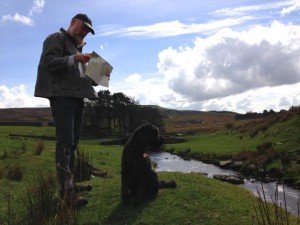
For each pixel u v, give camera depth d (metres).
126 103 34.66
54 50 2.53
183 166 10.83
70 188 2.55
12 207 2.82
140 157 2.72
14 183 4.19
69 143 2.61
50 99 2.63
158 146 2.81
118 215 2.61
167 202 2.79
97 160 8.37
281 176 7.78
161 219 2.52
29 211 2.47
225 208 2.74
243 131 15.49
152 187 2.85
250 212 2.74
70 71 2.58
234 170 9.56
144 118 34.78
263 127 12.96
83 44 2.80
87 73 2.38
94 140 26.05
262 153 9.92
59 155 2.58
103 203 2.81
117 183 3.32
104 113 34.72
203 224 2.45
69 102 2.61
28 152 7.64
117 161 9.01
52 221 2.11
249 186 7.04
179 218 2.53
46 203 2.46
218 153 12.17
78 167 4.28
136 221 2.50
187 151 14.60
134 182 2.79
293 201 5.64
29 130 25.20
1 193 3.48
